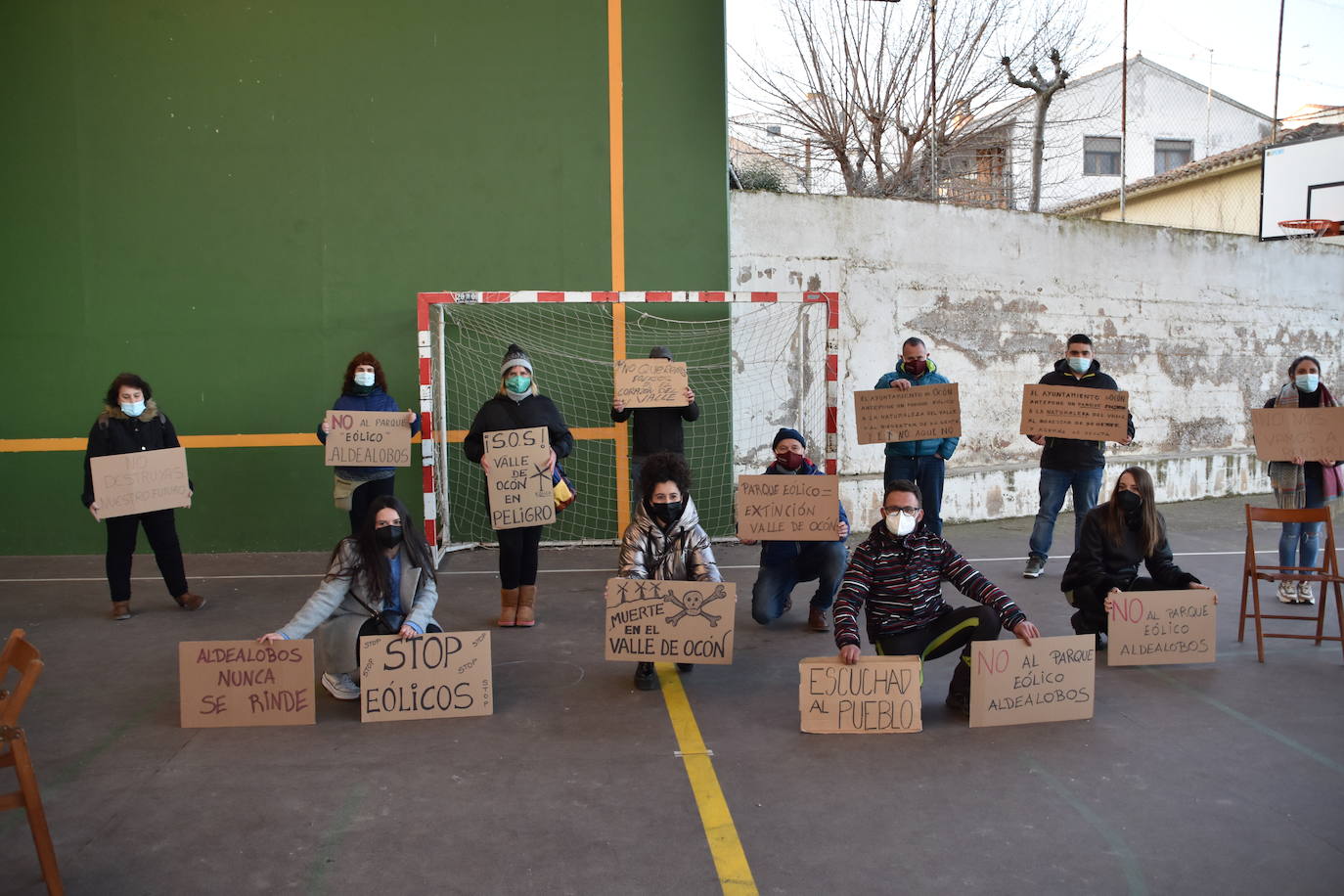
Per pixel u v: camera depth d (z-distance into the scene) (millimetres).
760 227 9547
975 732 4262
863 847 3225
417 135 8617
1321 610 5520
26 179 8453
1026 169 15914
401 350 8664
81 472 8539
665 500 4863
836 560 5840
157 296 8531
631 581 4703
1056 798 3588
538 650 5586
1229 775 3793
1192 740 4145
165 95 8484
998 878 3021
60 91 8430
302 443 8617
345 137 8578
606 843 3268
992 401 10961
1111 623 4996
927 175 15172
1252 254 12953
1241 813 3465
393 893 2961
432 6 8586
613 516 8898
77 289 8492
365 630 4641
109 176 8469
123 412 6297
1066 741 4145
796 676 5090
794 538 5656
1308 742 4121
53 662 5414
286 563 8141
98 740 4227
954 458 10719
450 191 8648
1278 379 13336
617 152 8727
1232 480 12164
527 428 6047
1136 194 19016
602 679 5051
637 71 8719
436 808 3541
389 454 6637
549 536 8805
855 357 10039
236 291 8562
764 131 16047
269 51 8516
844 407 10016
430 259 8656
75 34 8406
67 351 8508
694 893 2945
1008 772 3828
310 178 8570
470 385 8727
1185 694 4746
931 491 7234
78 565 8094
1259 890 2949
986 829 3346
